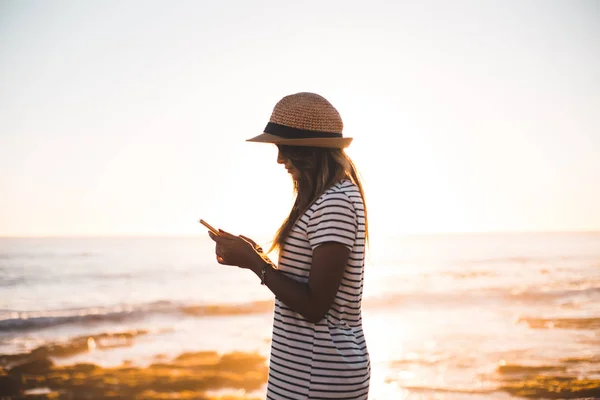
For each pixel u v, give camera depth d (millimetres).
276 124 2119
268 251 2209
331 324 2035
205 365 14844
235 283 45219
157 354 17641
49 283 44062
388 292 36250
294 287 1950
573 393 11148
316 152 2092
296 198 2215
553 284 40781
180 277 49594
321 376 1983
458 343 18109
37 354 17391
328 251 1936
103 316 25469
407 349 17203
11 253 83875
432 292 35938
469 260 74062
